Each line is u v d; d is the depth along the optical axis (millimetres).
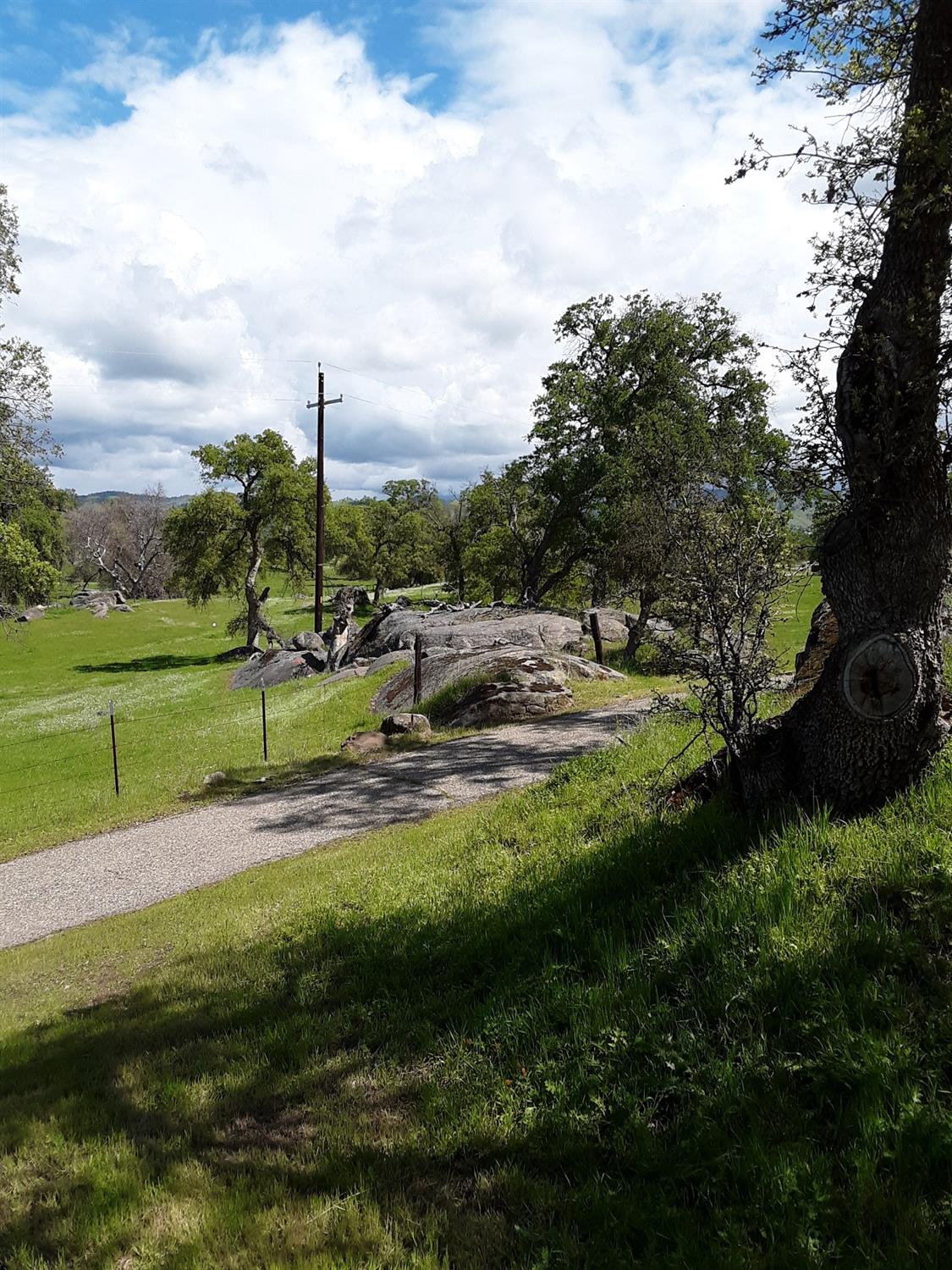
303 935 6523
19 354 25469
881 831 4555
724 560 5668
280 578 99125
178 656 52406
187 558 50562
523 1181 3182
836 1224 2656
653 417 29484
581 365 34375
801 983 3645
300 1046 4621
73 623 67938
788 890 4211
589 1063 3725
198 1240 3088
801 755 5344
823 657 10586
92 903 9320
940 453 4793
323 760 14883
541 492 35312
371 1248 2947
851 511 4988
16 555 28031
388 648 27734
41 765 19000
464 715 16609
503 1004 4453
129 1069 4711
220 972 6156
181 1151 3758
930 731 4844
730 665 5656
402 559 79688
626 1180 3102
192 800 13453
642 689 17641
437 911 6230
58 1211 3398
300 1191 3379
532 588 38062
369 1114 3891
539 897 5625
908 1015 3316
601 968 4430
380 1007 4992
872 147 4762
